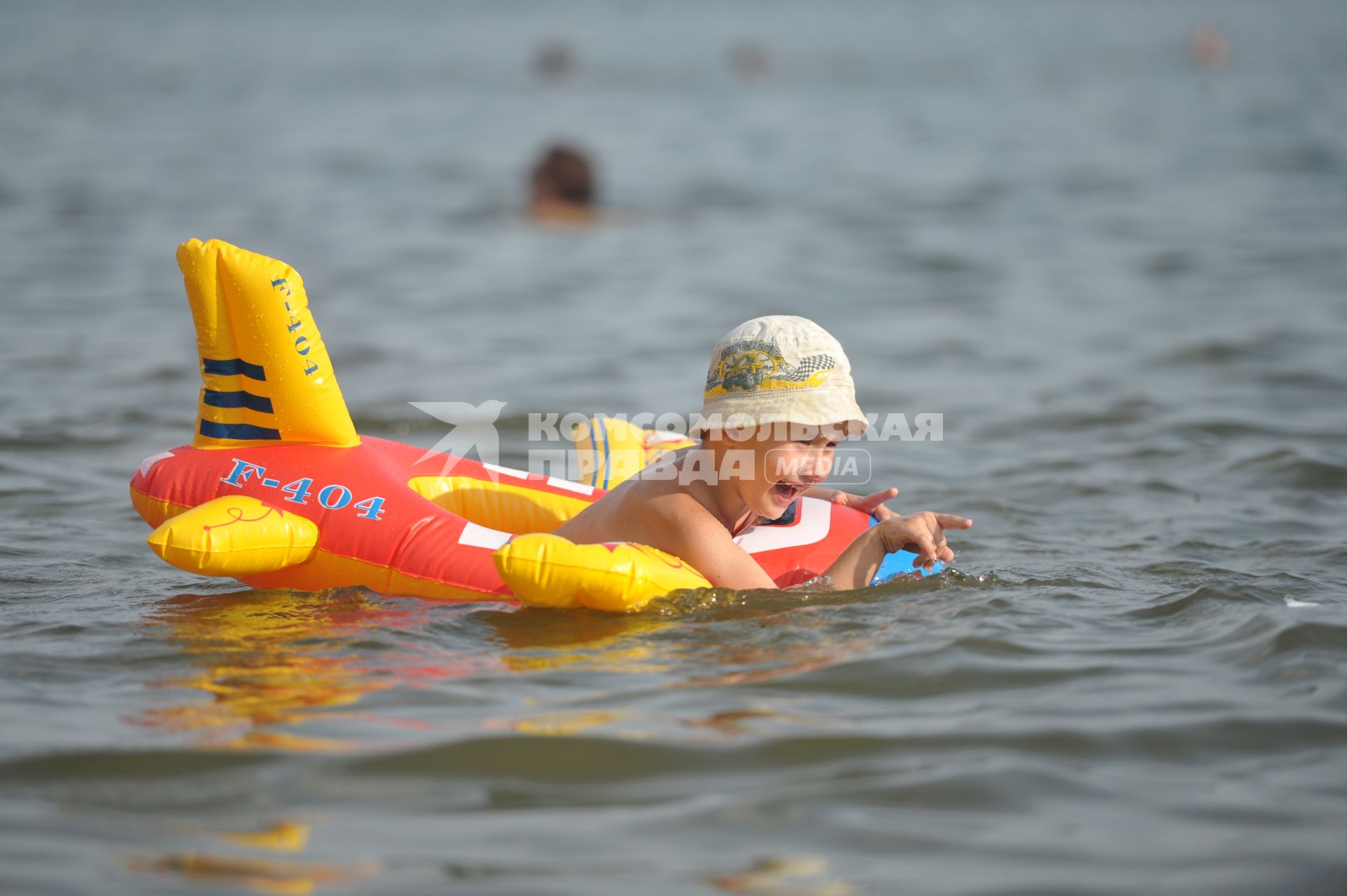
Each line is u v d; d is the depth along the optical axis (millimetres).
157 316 37594
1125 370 31859
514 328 37469
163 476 17141
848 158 76812
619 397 30031
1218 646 13523
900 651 13359
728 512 15500
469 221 57031
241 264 16594
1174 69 139250
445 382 31266
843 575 15539
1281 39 188625
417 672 13086
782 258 48625
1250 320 36531
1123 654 13328
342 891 9062
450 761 11023
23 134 86312
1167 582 16078
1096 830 9875
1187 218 54156
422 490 17969
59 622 14844
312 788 10586
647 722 11750
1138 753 11102
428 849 9664
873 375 32375
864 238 52188
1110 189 62375
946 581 15852
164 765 10930
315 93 125062
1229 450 24719
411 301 41156
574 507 18297
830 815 10125
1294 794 10359
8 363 31953
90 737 11422
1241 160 70812
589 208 58625
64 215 55344
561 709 12070
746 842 9750
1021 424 27547
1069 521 20312
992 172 69312
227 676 13008
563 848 9680
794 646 13602
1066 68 145250
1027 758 10984
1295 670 12719
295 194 63375
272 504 16469
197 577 17094
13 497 21391
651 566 14477
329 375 17234
